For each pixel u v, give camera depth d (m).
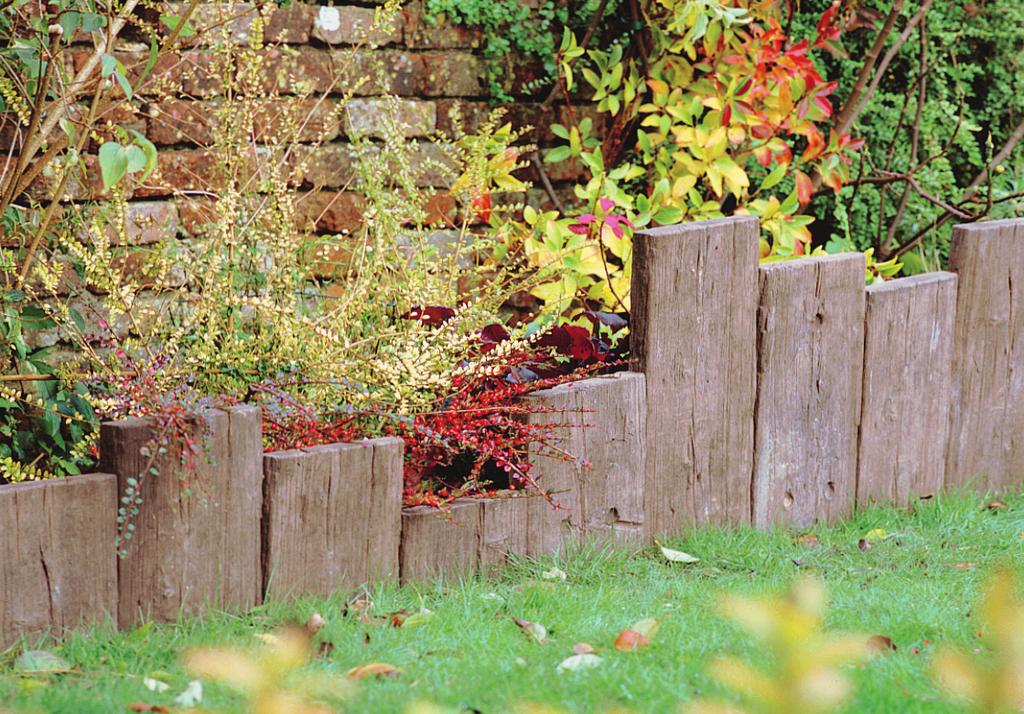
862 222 8.00
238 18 5.37
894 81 8.34
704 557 4.66
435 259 5.94
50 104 5.03
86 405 4.97
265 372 4.45
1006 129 8.66
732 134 6.51
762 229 6.95
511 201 6.83
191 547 3.72
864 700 2.65
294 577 3.94
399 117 6.07
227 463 3.77
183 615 3.72
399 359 4.33
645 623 3.58
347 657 3.38
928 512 5.34
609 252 6.29
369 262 5.23
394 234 5.41
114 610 3.61
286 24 5.90
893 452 5.48
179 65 5.54
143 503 3.62
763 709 1.16
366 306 4.92
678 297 4.74
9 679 3.10
